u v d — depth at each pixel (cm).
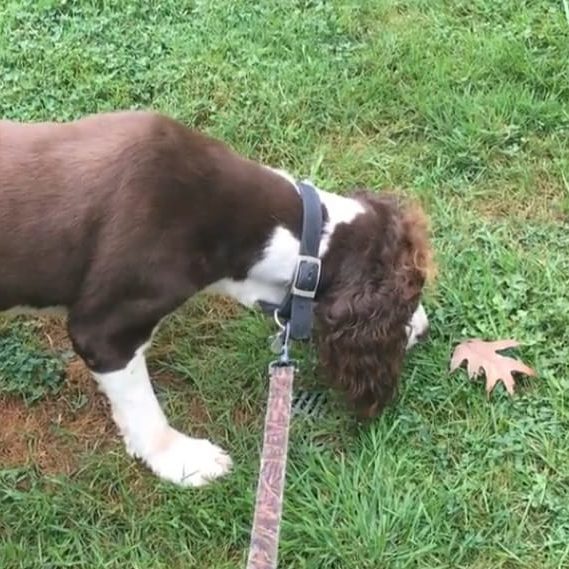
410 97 135
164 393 108
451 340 111
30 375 109
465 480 99
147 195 90
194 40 143
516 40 142
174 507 98
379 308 95
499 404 105
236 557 96
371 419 103
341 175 128
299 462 101
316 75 138
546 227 123
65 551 96
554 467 100
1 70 138
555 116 133
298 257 93
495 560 95
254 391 108
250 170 94
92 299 93
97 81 137
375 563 94
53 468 103
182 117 135
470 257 118
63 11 147
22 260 91
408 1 149
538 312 112
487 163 129
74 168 91
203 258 94
